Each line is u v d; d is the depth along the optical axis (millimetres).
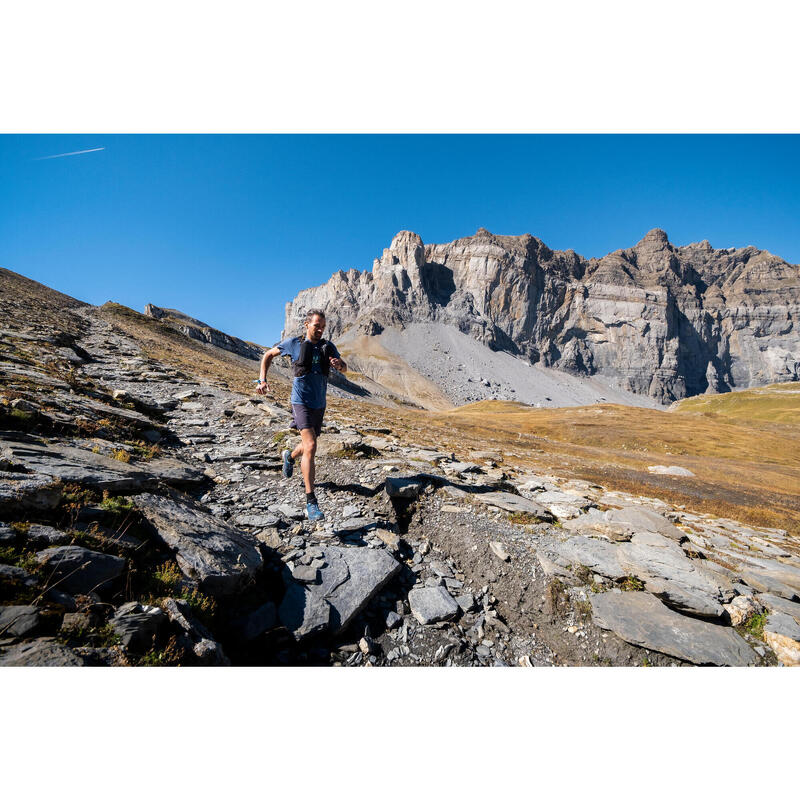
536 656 4609
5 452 4582
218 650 3430
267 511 6578
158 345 43938
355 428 16828
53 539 3451
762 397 170375
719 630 4973
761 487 39531
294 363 5934
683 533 8336
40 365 12820
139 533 4273
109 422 8242
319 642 4293
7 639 2652
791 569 7922
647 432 78812
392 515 6895
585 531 7293
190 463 8203
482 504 7863
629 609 5141
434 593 5289
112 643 2924
